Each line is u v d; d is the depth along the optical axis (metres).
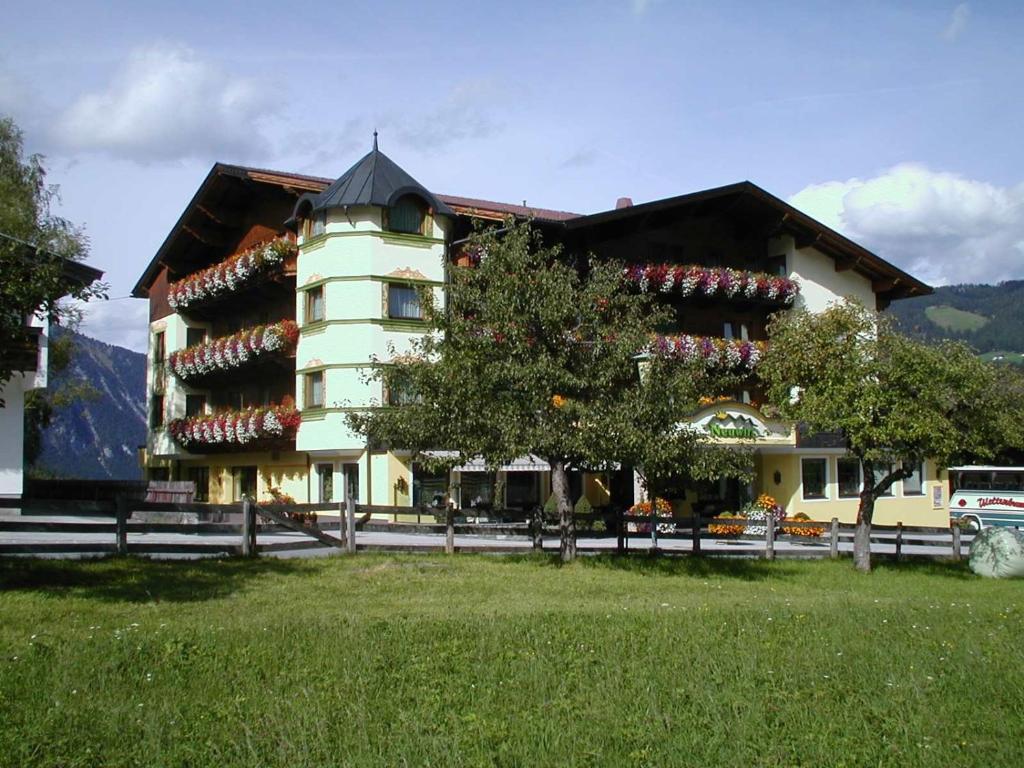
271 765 7.16
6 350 14.09
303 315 36.12
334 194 34.84
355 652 10.59
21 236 35.28
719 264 41.88
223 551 19.73
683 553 24.41
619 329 20.72
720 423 34.69
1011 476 39.97
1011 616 14.88
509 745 7.58
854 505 40.38
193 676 9.48
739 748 7.62
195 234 42.94
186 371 43.38
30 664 9.70
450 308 21.31
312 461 37.44
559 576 19.05
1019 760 7.59
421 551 22.48
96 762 7.18
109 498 36.03
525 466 32.56
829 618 13.83
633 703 8.82
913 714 8.71
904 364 21.50
